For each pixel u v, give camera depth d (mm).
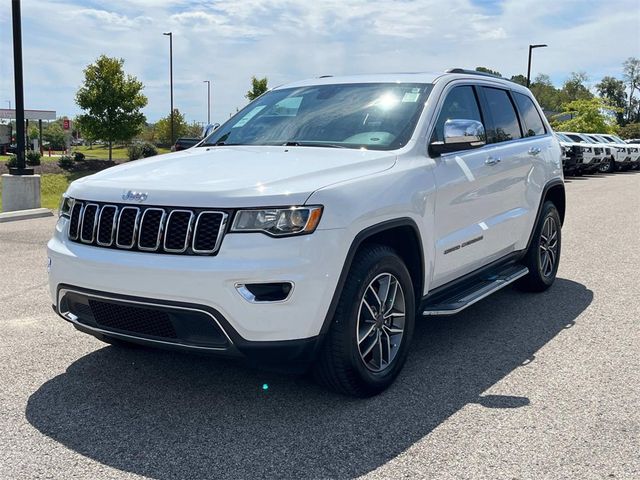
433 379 4164
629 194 17219
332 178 3646
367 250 3770
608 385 4051
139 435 3398
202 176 3646
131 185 3635
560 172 6559
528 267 6184
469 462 3107
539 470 3031
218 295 3270
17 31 13922
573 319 5512
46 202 19406
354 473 3020
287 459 3150
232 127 5164
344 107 4801
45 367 4355
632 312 5719
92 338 4969
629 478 2961
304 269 3334
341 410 3695
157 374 4246
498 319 5523
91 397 3879
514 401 3812
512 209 5551
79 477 2984
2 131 56875
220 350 3365
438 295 4582
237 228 3311
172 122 45531
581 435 3377
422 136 4383
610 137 32250
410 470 3039
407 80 4941
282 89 5500
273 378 4180
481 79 5465
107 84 33938
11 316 5520
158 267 3348
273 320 3326
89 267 3572
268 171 3668
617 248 8859
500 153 5281
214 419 3586
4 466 3076
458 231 4664
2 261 7844
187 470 3051
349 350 3596
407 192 3990
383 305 3883
